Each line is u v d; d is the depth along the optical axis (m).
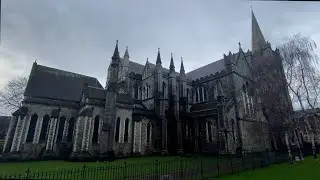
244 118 40.53
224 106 36.69
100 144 32.09
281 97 39.91
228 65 43.34
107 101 35.19
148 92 49.59
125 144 36.66
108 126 33.66
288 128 38.94
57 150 36.75
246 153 34.31
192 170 19.12
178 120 42.62
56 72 45.47
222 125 35.56
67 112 40.19
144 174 17.53
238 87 42.28
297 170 22.45
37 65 43.47
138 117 39.44
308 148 48.06
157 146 40.50
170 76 47.59
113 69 37.91
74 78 47.34
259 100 44.31
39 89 40.19
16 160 32.72
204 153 39.38
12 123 35.38
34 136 36.00
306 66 37.28
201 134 41.00
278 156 31.08
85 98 35.84
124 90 49.59
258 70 46.44
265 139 43.22
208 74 52.22
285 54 38.34
